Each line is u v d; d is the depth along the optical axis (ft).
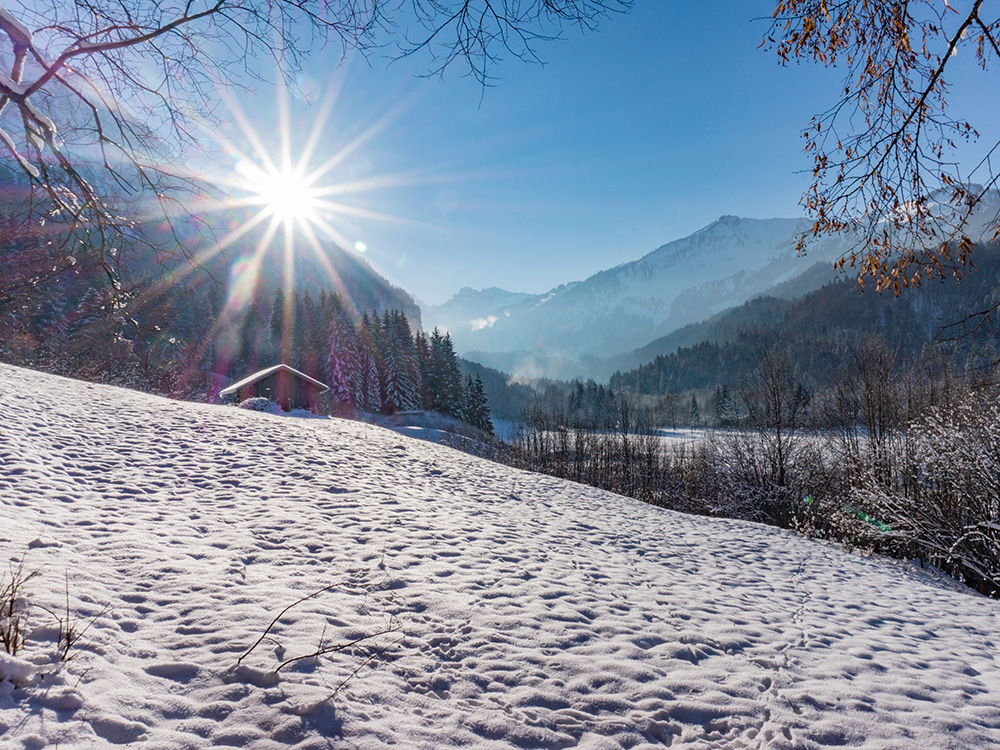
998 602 34.17
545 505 45.11
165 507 25.84
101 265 13.96
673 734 12.39
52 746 8.72
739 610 22.86
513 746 11.18
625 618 19.15
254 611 15.20
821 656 18.47
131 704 10.27
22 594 13.19
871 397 62.49
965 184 10.37
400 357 203.82
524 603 19.16
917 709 15.03
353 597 17.63
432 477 47.65
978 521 41.29
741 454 78.84
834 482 68.23
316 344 203.00
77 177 13.06
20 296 13.35
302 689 11.45
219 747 9.54
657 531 41.37
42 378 51.19
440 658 14.40
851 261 11.69
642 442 153.17
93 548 18.52
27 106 11.34
